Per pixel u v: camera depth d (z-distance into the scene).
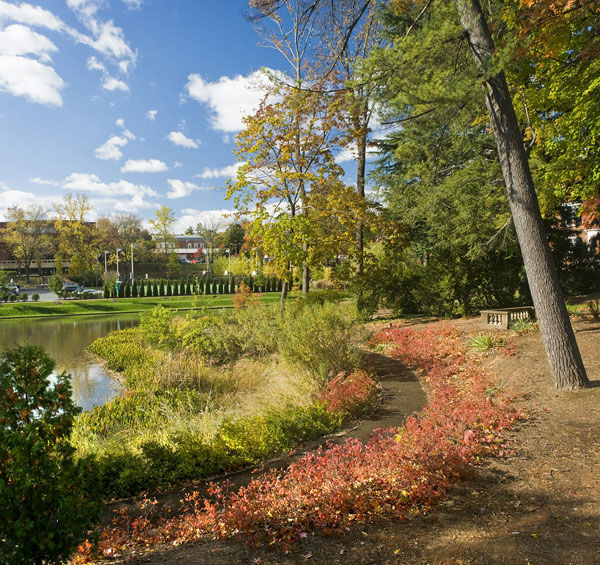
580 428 5.23
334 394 8.16
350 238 17.42
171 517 4.55
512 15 7.45
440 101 6.19
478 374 8.82
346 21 9.64
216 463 5.67
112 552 3.50
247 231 17.17
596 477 3.99
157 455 5.58
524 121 10.26
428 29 6.34
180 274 72.56
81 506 2.83
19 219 63.03
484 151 16.81
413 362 11.39
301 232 15.45
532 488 3.92
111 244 70.81
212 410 8.24
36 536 2.71
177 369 11.25
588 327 10.38
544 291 6.83
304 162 15.66
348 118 14.49
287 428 6.51
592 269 20.28
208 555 3.16
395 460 4.54
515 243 14.53
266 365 12.38
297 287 24.67
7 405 2.86
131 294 45.81
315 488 4.09
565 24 7.03
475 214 14.09
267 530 3.47
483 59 5.81
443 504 3.78
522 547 2.97
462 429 5.45
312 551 3.11
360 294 18.80
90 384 12.42
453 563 2.85
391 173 22.56
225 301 40.59
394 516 3.62
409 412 7.65
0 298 39.66
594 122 9.05
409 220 17.75
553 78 9.34
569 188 11.10
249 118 15.41
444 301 16.98
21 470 2.69
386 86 6.75
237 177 15.57
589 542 2.95
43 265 76.00
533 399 6.59
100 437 7.02
